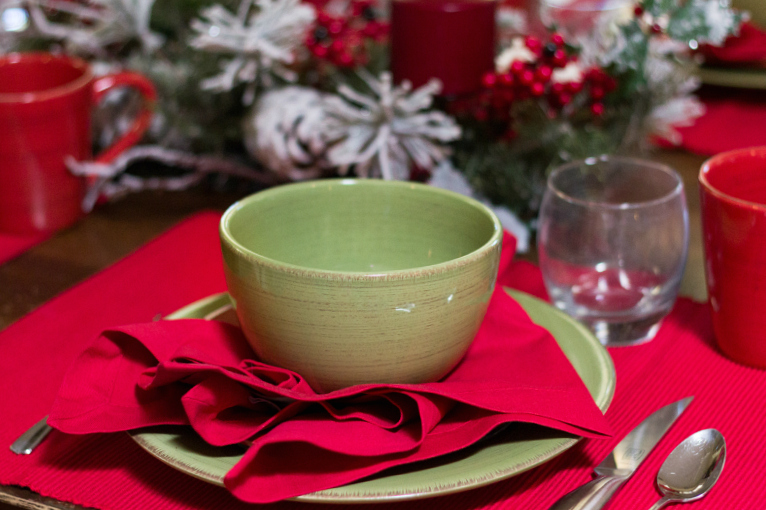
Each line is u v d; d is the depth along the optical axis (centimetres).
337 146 96
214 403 66
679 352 80
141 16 109
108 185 108
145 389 68
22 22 115
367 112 95
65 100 97
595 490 66
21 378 78
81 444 72
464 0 98
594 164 84
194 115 108
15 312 88
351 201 77
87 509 67
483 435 66
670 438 72
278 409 68
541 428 68
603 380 71
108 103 111
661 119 100
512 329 74
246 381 65
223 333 73
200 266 92
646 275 80
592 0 107
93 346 70
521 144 97
